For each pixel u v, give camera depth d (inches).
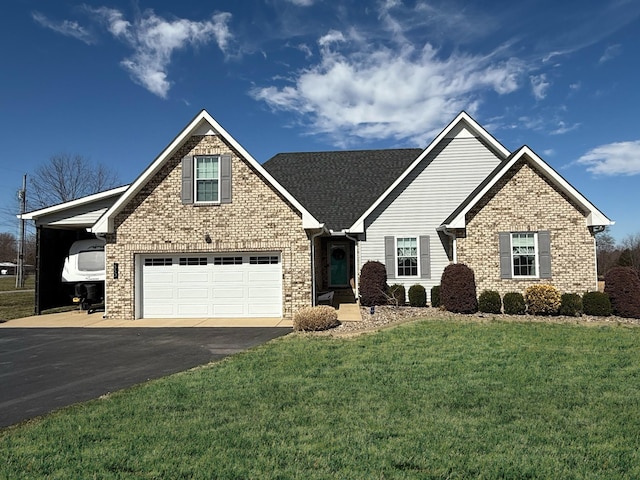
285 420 226.8
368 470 174.4
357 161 964.0
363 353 380.8
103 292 783.7
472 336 451.5
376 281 701.9
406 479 167.9
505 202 673.0
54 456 189.6
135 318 629.3
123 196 629.9
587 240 661.3
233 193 631.2
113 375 334.6
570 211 665.6
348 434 209.0
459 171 767.7
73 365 368.8
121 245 634.8
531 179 671.8
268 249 624.1
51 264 783.7
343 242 900.6
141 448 195.3
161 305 637.9
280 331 516.7
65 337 505.7
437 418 229.1
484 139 765.9
